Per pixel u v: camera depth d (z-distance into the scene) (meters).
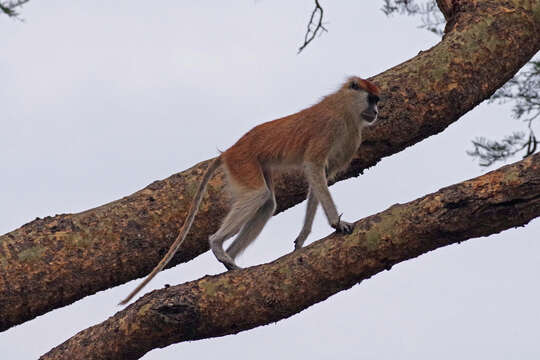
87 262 10.97
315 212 11.98
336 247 8.84
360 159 12.65
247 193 11.98
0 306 10.55
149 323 8.92
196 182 11.98
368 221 8.81
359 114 12.25
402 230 8.57
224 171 12.25
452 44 12.62
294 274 8.87
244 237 12.36
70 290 10.89
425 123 12.41
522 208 8.19
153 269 11.02
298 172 12.55
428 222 8.48
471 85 12.42
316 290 8.88
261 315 8.92
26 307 10.69
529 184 8.11
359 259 8.73
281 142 12.21
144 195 11.76
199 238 11.93
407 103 12.36
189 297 8.93
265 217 12.45
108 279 11.16
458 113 12.46
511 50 12.64
